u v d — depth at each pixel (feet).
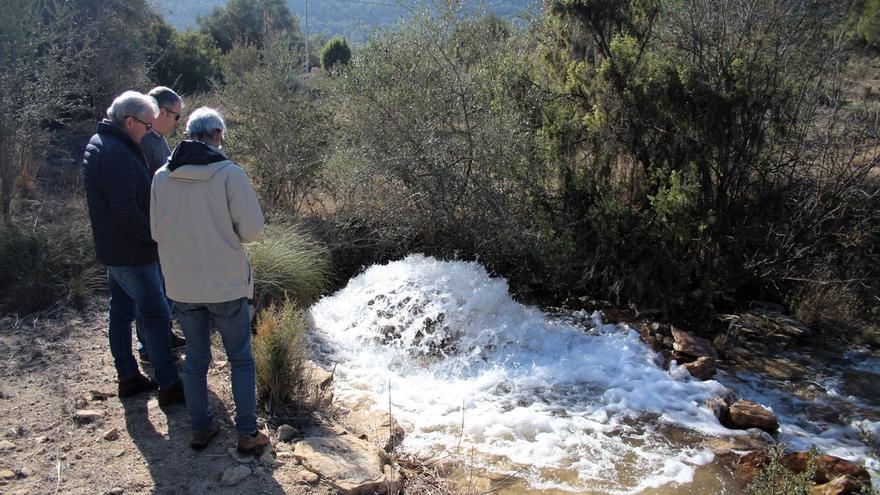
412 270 20.56
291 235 21.45
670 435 15.11
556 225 23.53
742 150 22.71
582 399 16.53
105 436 12.01
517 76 25.13
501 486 12.61
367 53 25.02
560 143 23.77
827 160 24.66
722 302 24.02
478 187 22.97
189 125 10.84
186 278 10.47
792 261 24.18
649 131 23.34
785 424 16.28
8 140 24.26
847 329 22.11
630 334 20.18
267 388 13.71
